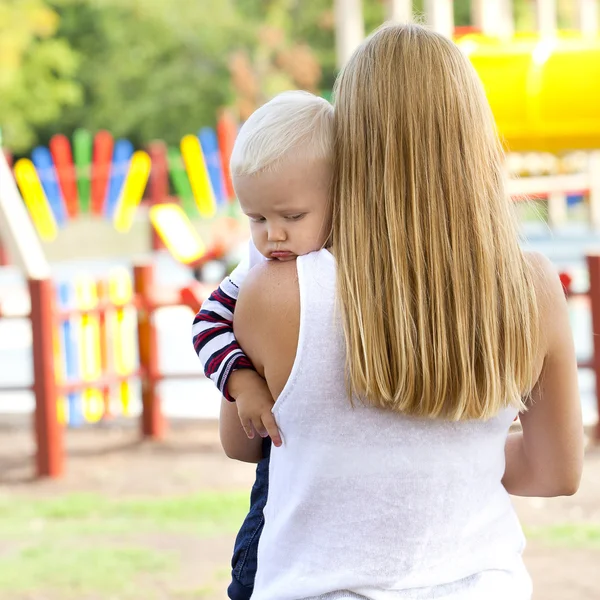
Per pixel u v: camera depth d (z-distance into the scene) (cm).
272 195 242
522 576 248
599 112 1173
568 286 1055
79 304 1182
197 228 2772
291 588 237
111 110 4288
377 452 235
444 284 232
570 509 838
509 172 276
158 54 4344
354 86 240
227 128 2706
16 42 3838
